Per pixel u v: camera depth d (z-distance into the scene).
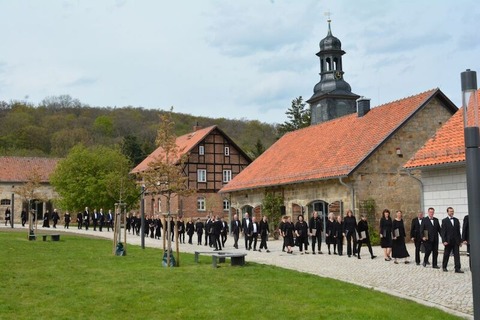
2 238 29.78
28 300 11.56
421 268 17.03
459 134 21.97
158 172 18.47
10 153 89.31
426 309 10.45
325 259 20.53
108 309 10.75
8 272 15.64
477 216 7.41
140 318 10.03
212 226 25.67
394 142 28.42
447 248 15.99
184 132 103.81
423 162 22.23
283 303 11.17
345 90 42.97
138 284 13.61
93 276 15.05
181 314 10.27
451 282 13.83
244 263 17.91
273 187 35.00
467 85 7.66
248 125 102.69
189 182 57.09
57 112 112.31
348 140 31.44
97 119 106.94
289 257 21.55
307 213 31.28
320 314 10.12
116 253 21.69
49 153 95.56
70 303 11.27
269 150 42.09
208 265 17.95
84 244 27.23
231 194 41.41
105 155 60.12
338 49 43.44
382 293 12.27
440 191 22.12
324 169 29.66
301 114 76.69
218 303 11.20
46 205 65.75
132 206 55.12
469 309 10.55
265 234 24.94
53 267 17.06
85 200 56.72
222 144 58.94
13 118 100.12
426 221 17.09
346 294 12.12
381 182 28.00
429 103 29.23
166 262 17.88
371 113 32.75
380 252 23.38
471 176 7.48
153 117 113.75
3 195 63.53
